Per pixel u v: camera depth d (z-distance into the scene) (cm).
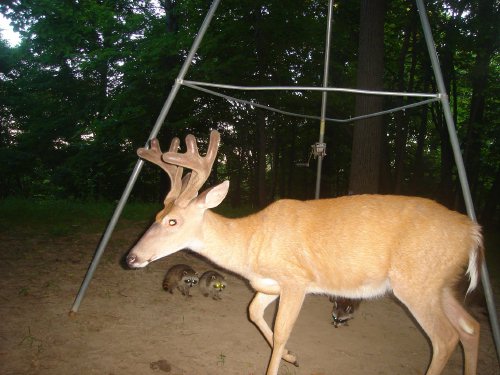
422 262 396
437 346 392
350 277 421
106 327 495
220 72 1448
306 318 574
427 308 396
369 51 978
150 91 1628
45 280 629
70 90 2123
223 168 2991
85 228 976
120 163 2000
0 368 392
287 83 1638
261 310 470
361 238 413
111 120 1662
